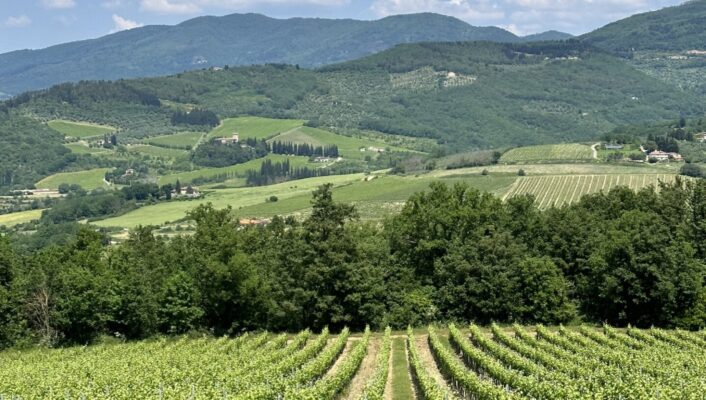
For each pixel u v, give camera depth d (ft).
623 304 238.89
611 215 285.43
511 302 243.60
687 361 151.74
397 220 279.08
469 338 218.79
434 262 260.42
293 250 250.37
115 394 127.85
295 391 126.41
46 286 229.45
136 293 236.22
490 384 133.59
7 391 134.21
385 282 260.83
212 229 253.03
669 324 232.32
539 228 270.26
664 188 285.84
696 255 254.88
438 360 183.62
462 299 248.11
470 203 281.13
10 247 235.81
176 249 276.00
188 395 126.72
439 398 126.52
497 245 249.34
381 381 145.28
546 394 125.18
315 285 245.24
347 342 222.89
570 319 242.58
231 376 143.74
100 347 207.10
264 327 249.34
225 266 241.96
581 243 260.21
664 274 230.27
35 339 226.38
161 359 169.07
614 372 140.97
